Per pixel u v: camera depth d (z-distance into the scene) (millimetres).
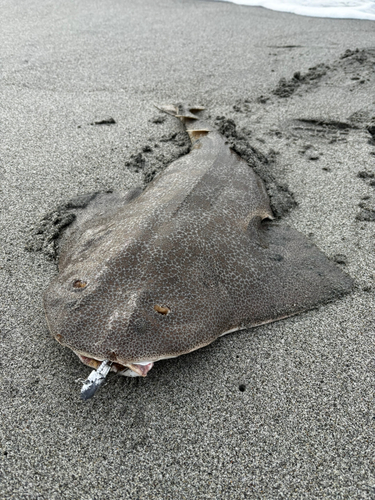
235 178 829
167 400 532
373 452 481
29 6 1936
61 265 657
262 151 1044
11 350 581
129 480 457
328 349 595
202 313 549
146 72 1414
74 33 1670
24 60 1436
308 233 807
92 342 498
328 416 517
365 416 515
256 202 799
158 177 870
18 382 544
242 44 1619
